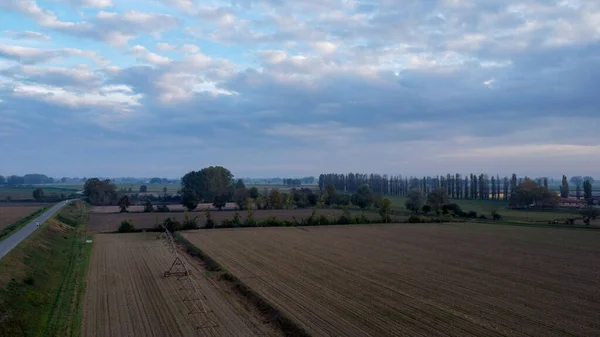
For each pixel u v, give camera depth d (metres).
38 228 62.47
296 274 40.56
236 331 25.17
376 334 24.36
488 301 31.47
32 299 28.75
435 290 34.66
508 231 81.19
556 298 32.56
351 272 41.62
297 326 25.33
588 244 63.38
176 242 65.94
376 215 118.06
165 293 33.78
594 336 24.36
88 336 24.14
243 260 48.31
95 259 49.75
